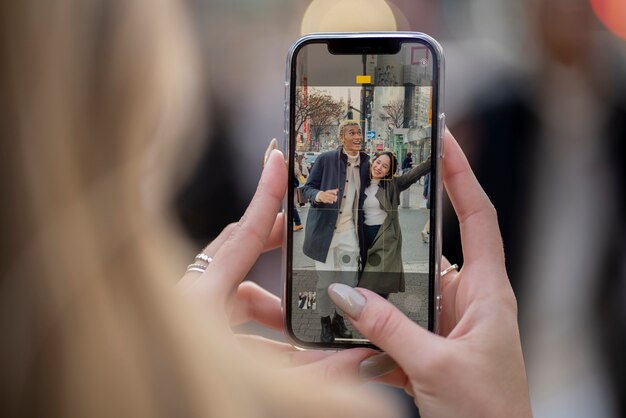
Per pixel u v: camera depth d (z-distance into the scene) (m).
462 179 1.22
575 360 2.49
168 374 0.57
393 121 1.30
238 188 2.94
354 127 1.30
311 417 0.68
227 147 2.97
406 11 3.82
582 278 2.46
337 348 1.29
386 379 1.18
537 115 2.46
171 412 0.57
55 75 0.53
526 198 2.45
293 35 3.70
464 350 1.05
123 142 0.56
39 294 0.53
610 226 2.45
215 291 1.13
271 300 1.45
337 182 1.30
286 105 1.31
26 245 0.53
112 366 0.55
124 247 0.56
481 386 1.04
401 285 1.29
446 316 1.31
